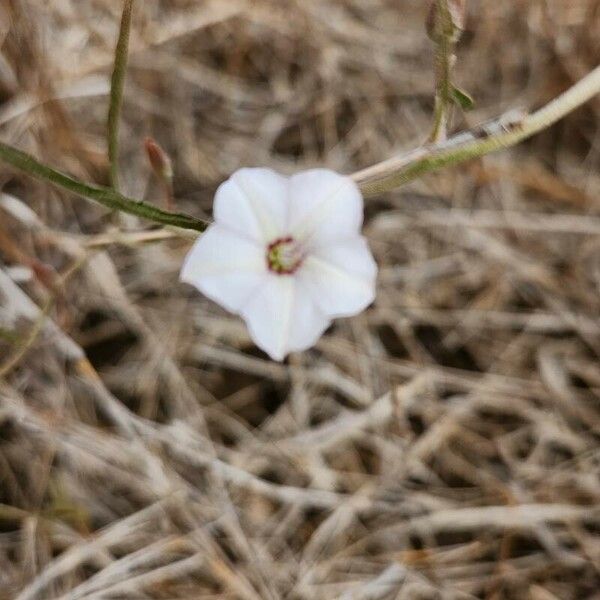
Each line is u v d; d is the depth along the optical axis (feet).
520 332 1.27
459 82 1.33
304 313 0.98
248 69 1.34
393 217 1.28
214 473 1.19
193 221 1.00
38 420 1.17
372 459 1.22
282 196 0.98
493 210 1.29
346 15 1.35
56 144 1.22
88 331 1.23
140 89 1.29
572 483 1.21
